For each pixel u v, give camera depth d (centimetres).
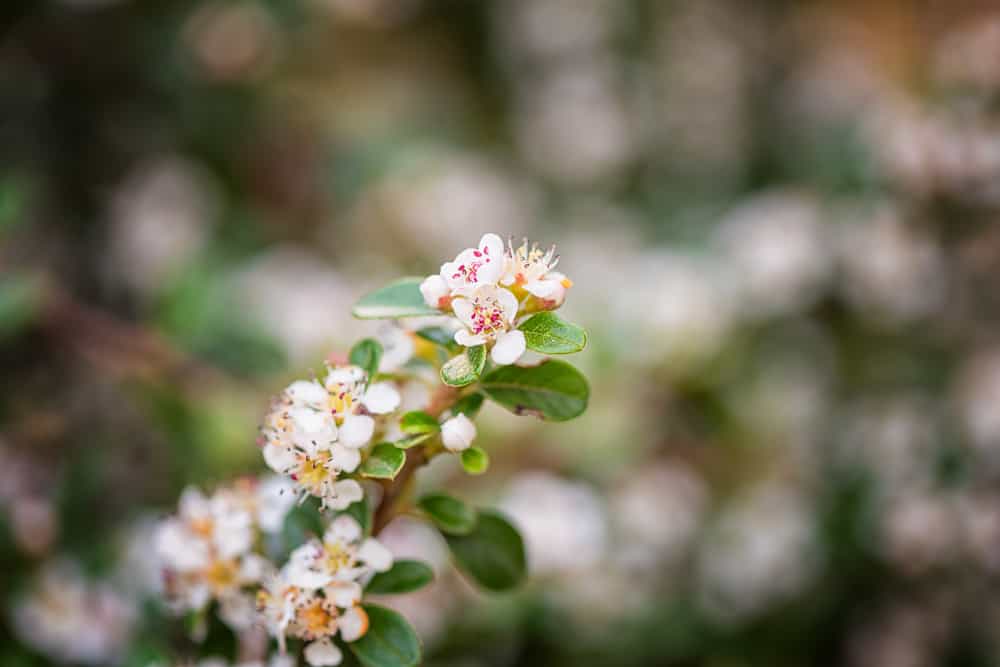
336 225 56
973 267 45
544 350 22
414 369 24
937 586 44
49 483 37
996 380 44
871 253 47
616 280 51
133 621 32
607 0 64
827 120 57
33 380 40
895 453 45
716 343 47
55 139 50
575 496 41
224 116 55
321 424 22
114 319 47
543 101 65
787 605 44
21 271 41
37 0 49
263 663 26
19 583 33
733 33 64
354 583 22
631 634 41
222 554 24
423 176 56
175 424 38
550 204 63
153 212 50
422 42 67
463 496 42
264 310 44
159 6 52
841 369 49
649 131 63
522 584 25
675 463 48
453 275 22
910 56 63
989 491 43
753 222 51
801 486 47
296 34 57
